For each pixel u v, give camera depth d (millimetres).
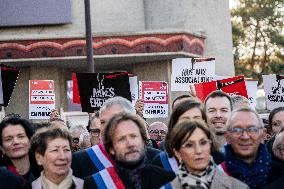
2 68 11641
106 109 7785
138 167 6773
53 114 13023
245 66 56750
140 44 33250
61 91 36594
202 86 13227
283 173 6988
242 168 6949
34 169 7883
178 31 33281
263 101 37062
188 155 6449
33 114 15781
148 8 37188
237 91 13188
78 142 12625
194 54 34719
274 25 55719
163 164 7617
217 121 8266
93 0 36406
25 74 35500
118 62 35656
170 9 36625
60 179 7039
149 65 35656
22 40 32938
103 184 6785
